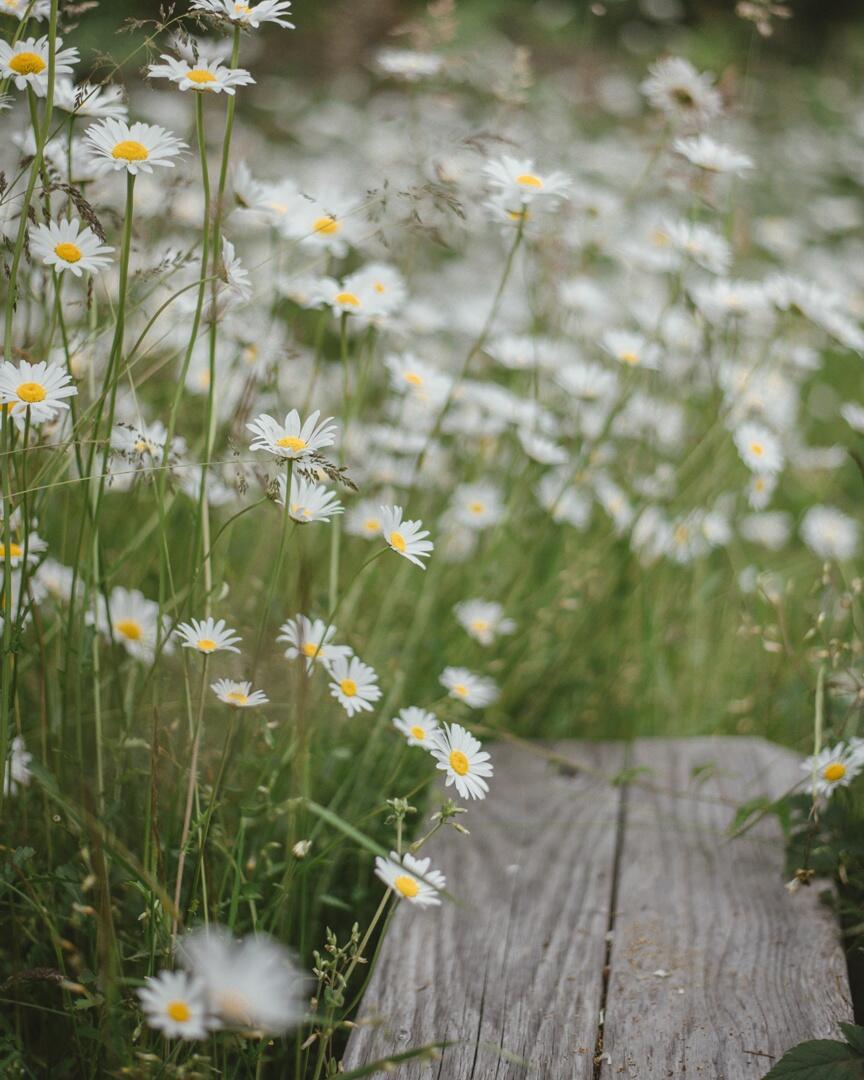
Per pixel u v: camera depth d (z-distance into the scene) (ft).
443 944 5.89
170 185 6.47
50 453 6.01
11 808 5.85
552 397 7.94
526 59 7.32
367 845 5.65
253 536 7.31
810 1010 5.72
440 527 7.25
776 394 8.38
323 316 6.45
